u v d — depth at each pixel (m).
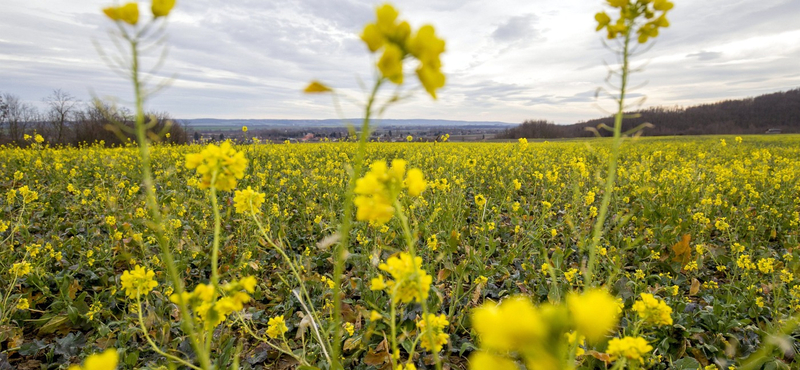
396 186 0.84
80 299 2.81
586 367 2.06
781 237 4.45
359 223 3.93
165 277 3.12
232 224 4.59
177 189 5.58
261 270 3.29
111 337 2.53
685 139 31.80
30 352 2.49
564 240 4.07
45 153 9.85
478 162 8.47
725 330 2.55
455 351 2.50
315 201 5.29
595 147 14.86
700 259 3.59
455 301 2.65
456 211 4.41
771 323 2.55
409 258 1.03
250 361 2.40
